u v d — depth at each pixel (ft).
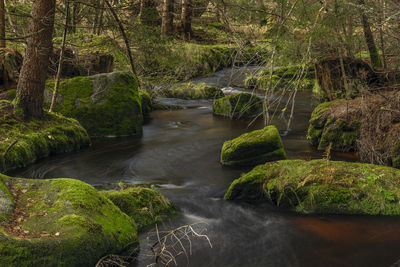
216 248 13.61
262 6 23.11
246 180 18.12
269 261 12.70
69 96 31.81
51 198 12.53
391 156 20.11
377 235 14.15
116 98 32.14
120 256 12.26
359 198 15.97
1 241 9.62
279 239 14.21
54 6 25.32
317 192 16.24
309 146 27.22
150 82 45.62
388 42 32.45
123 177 22.02
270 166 18.78
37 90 25.91
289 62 23.31
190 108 44.96
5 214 11.21
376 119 22.11
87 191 13.19
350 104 26.81
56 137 26.32
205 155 26.48
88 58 40.86
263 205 17.53
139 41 37.50
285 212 16.63
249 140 23.48
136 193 16.10
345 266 12.27
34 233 10.72
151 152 27.37
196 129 34.58
